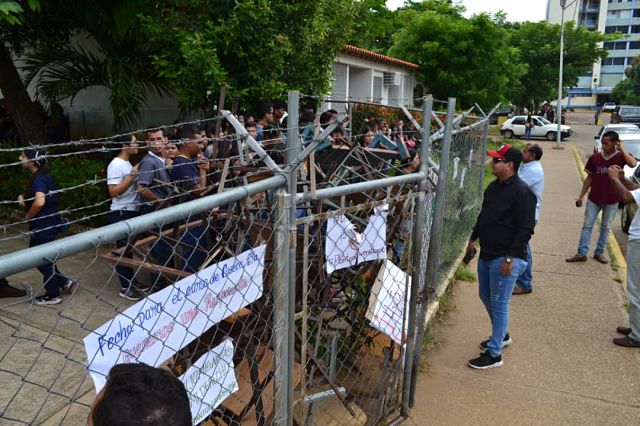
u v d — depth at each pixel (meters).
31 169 4.60
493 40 19.39
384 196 3.48
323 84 7.93
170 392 1.26
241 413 2.34
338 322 3.51
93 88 9.59
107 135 9.69
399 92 18.58
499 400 3.80
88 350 1.47
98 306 4.61
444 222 5.70
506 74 22.00
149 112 8.67
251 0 6.46
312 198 2.26
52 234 4.54
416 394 3.86
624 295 5.84
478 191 9.00
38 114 8.74
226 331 2.44
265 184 2.03
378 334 3.66
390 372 3.29
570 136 30.88
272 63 6.86
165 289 1.66
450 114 3.25
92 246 1.39
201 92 6.78
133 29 6.95
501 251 4.11
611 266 6.83
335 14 8.01
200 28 6.79
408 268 3.19
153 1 6.89
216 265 1.85
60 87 7.94
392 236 3.25
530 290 5.89
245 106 6.89
